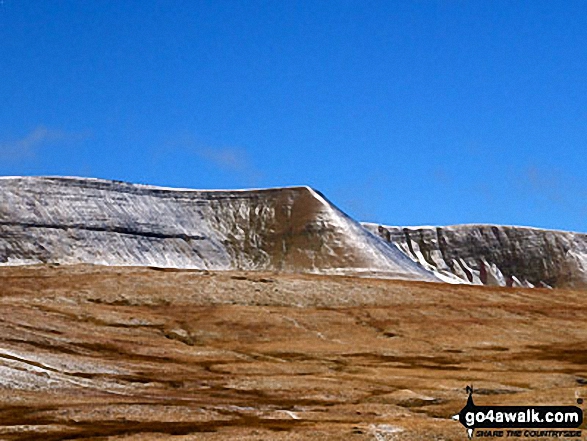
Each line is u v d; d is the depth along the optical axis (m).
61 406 67.31
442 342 124.19
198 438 56.28
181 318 133.12
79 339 108.75
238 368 97.06
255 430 59.56
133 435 57.66
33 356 87.62
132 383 83.62
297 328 130.00
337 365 103.94
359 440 56.22
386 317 139.12
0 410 65.56
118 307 139.12
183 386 84.81
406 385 88.19
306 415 68.62
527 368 104.06
